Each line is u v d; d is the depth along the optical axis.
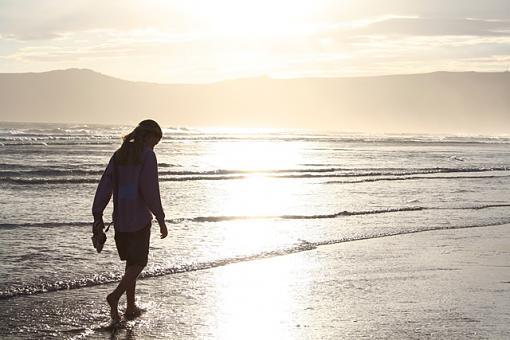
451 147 70.88
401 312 6.85
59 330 5.96
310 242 10.95
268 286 7.89
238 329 6.18
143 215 6.46
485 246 11.01
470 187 22.31
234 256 9.54
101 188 6.43
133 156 6.41
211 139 72.38
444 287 7.99
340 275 8.59
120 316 6.45
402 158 42.38
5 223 12.10
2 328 5.96
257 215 14.03
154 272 8.31
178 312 6.68
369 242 11.16
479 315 6.77
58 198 16.47
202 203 16.11
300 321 6.48
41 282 7.61
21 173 23.00
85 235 11.11
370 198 18.08
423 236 11.91
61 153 36.72
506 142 103.50
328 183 22.23
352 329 6.23
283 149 52.31
